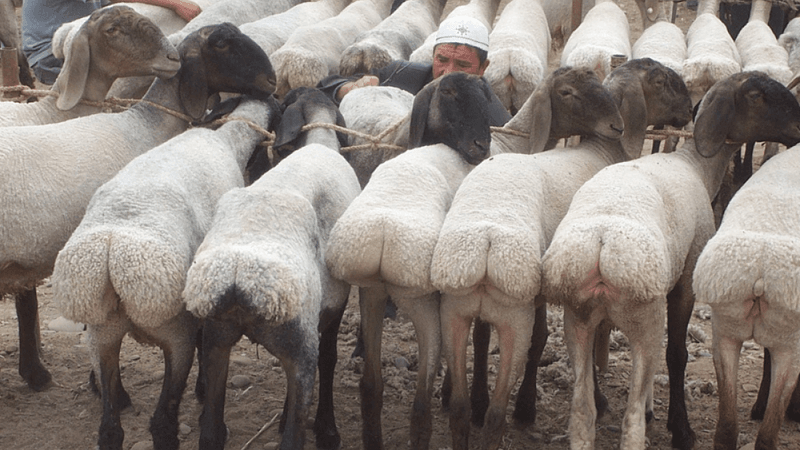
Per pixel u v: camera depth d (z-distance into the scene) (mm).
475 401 4898
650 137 5398
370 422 4426
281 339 3754
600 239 3777
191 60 5281
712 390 5391
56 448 4625
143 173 4262
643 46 8234
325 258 4129
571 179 4676
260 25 8172
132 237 3775
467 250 3818
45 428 4816
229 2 8727
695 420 5059
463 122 4777
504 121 5602
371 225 3939
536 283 3865
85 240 3764
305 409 3834
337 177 4574
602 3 9367
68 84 5312
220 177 4652
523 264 3809
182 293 3693
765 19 9836
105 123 5105
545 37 8617
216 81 5336
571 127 5098
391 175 4301
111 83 5469
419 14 9188
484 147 4770
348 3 9977
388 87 6461
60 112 5449
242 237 3744
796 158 4574
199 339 4809
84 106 5461
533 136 5137
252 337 3783
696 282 3951
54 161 4695
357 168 5859
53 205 4617
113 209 3949
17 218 4473
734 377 4172
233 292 3543
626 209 3977
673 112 5297
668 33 8555
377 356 4383
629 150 5152
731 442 4219
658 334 4023
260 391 5324
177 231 3971
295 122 5316
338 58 7902
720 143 4875
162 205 4039
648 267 3721
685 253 4477
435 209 4180
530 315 4086
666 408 5207
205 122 5395
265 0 9156
